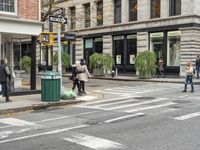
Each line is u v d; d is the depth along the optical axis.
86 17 44.19
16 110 14.14
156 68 33.84
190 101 16.30
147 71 32.00
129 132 9.54
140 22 37.38
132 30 38.41
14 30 18.64
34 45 19.72
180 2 34.62
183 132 9.40
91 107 14.95
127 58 39.59
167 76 34.25
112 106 15.09
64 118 12.20
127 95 19.78
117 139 8.75
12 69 21.58
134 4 38.84
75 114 13.05
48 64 45.38
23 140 8.91
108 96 19.38
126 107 14.64
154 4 36.91
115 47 41.06
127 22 38.97
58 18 17.31
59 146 8.22
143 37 37.19
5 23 18.22
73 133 9.60
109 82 30.14
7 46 21.89
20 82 21.95
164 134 9.20
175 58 34.81
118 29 40.00
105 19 41.69
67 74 41.38
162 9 35.59
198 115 12.12
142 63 31.94
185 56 33.44
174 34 34.69
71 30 44.53
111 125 10.62
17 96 18.19
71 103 16.31
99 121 11.38
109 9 41.16
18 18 18.84
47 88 15.89
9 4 18.77
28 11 19.45
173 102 16.00
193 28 33.06
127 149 7.82
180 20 33.84
